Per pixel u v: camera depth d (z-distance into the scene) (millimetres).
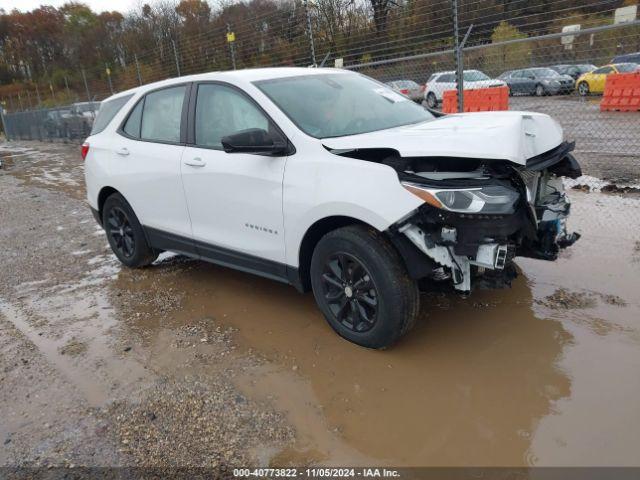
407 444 2604
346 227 3299
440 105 14016
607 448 2455
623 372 2994
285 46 12656
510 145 2908
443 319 3768
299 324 3887
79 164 15031
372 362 3312
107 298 4691
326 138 3494
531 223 3195
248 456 2607
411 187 2922
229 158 3920
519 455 2467
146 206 4766
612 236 5000
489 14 9648
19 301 4773
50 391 3297
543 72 12602
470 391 2963
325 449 2617
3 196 10430
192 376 3330
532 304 3861
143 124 4840
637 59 12516
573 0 9000
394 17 10750
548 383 2969
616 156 8773
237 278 4891
